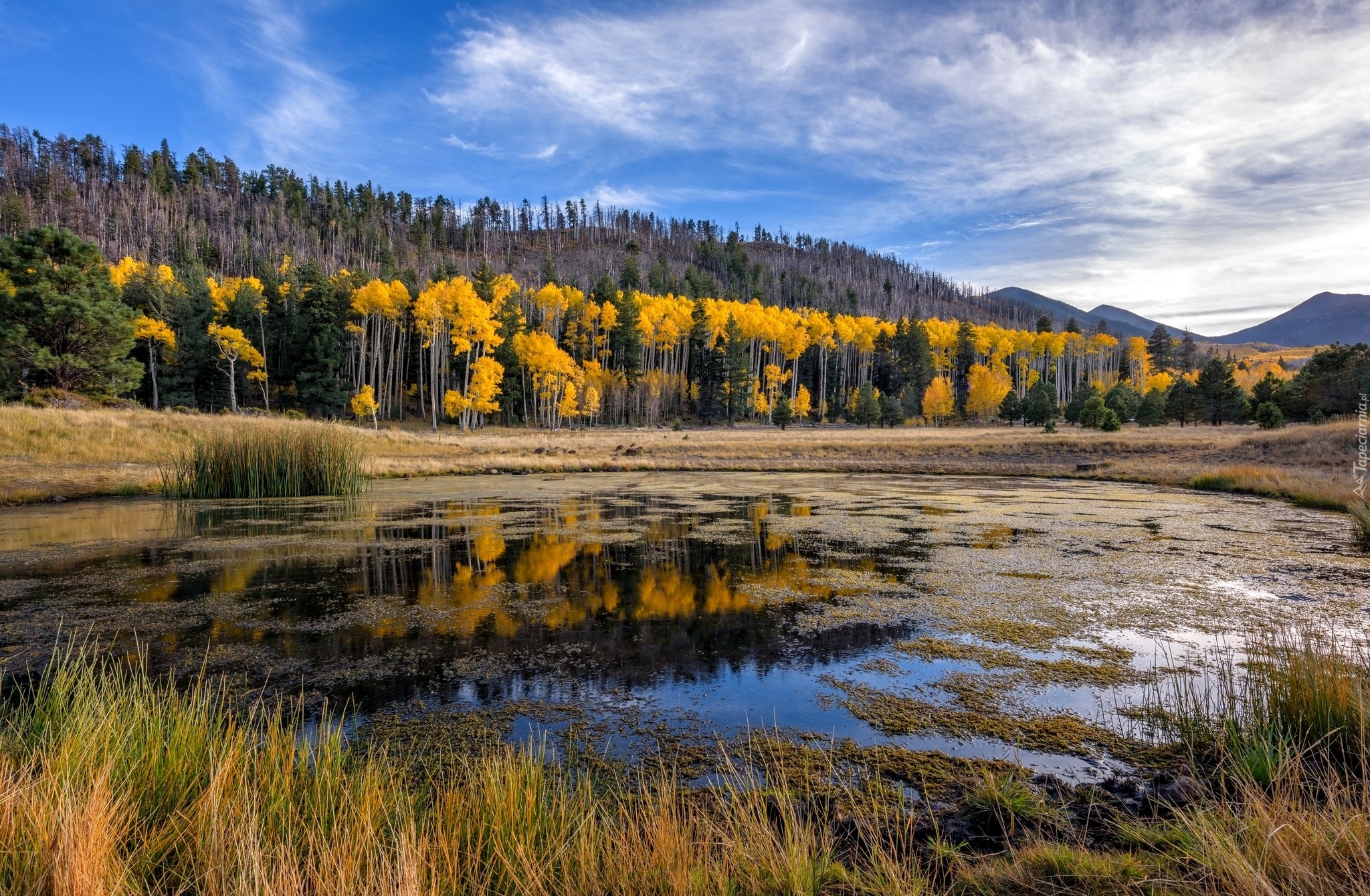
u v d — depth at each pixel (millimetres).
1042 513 15180
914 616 6883
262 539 11719
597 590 8055
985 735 4141
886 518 14500
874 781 3555
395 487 21406
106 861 2186
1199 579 8422
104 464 20500
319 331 52500
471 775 3355
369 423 50594
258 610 7223
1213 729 4000
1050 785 3447
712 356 71438
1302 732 3535
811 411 74062
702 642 6113
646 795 3213
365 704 4746
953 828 2988
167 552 10469
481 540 11602
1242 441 28094
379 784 2990
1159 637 6086
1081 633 6230
